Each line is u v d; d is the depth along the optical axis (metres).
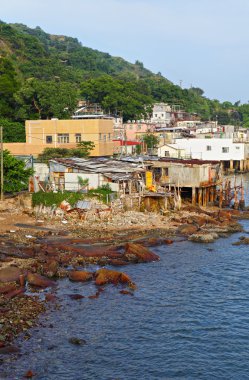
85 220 55.06
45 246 44.59
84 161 66.00
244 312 32.41
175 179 68.25
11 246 44.06
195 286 37.09
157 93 191.00
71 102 100.50
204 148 113.12
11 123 88.50
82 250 43.91
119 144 102.75
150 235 50.84
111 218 55.75
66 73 163.12
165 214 59.66
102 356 26.30
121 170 62.69
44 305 32.34
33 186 62.69
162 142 121.56
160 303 33.62
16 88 98.81
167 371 25.05
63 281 37.25
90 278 37.59
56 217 55.72
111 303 33.28
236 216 63.44
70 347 27.05
